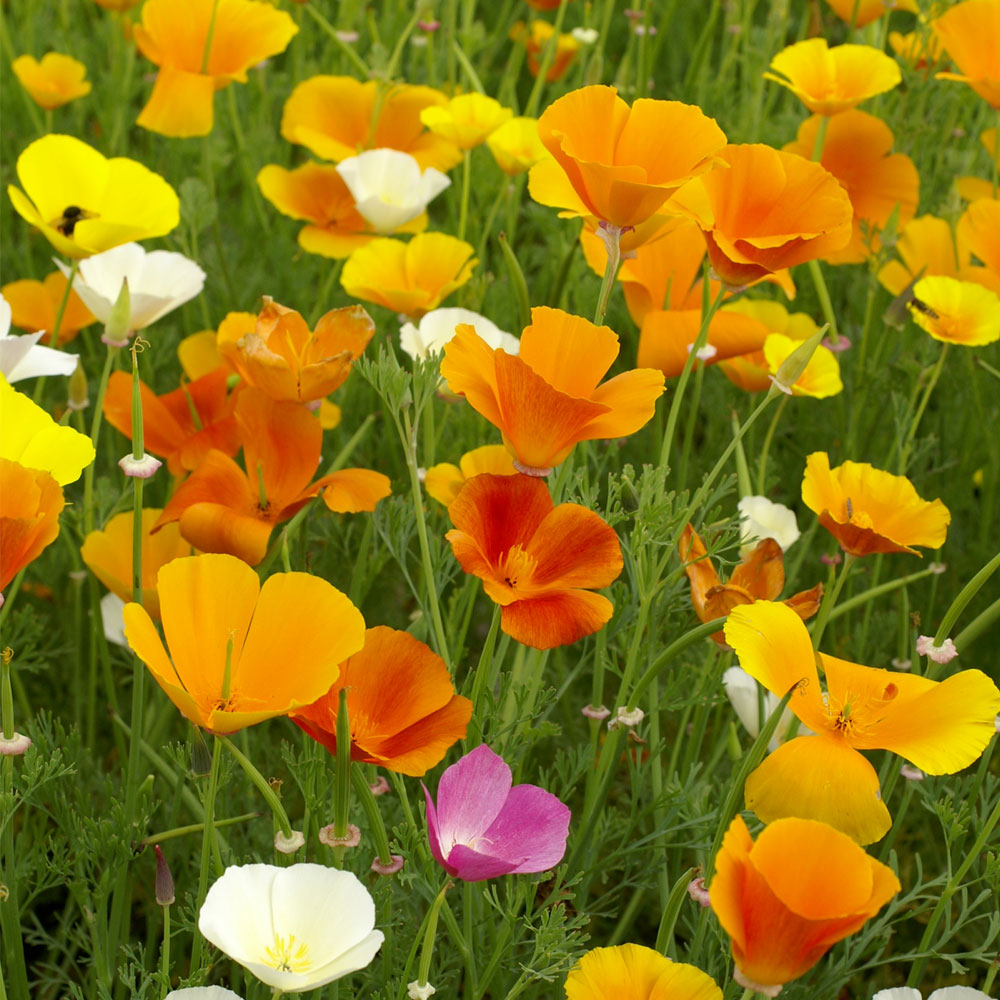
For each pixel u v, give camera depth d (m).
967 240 1.48
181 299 1.42
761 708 1.30
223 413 1.41
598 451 1.51
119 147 1.85
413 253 1.47
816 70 1.55
